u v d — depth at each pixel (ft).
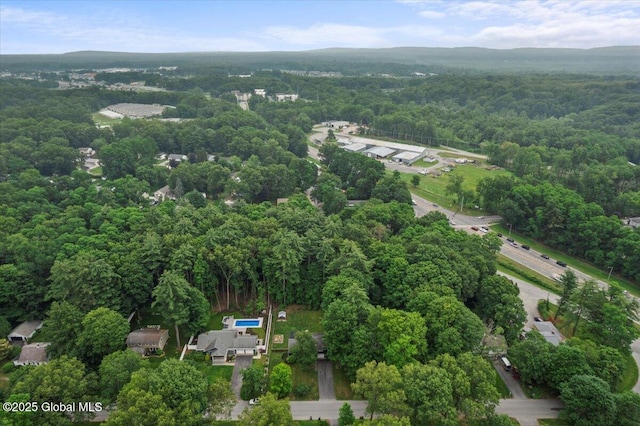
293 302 374.22
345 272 331.98
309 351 287.69
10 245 364.38
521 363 278.05
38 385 222.07
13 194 509.76
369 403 230.68
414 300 301.63
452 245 388.57
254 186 620.49
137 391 210.38
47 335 279.69
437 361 246.06
